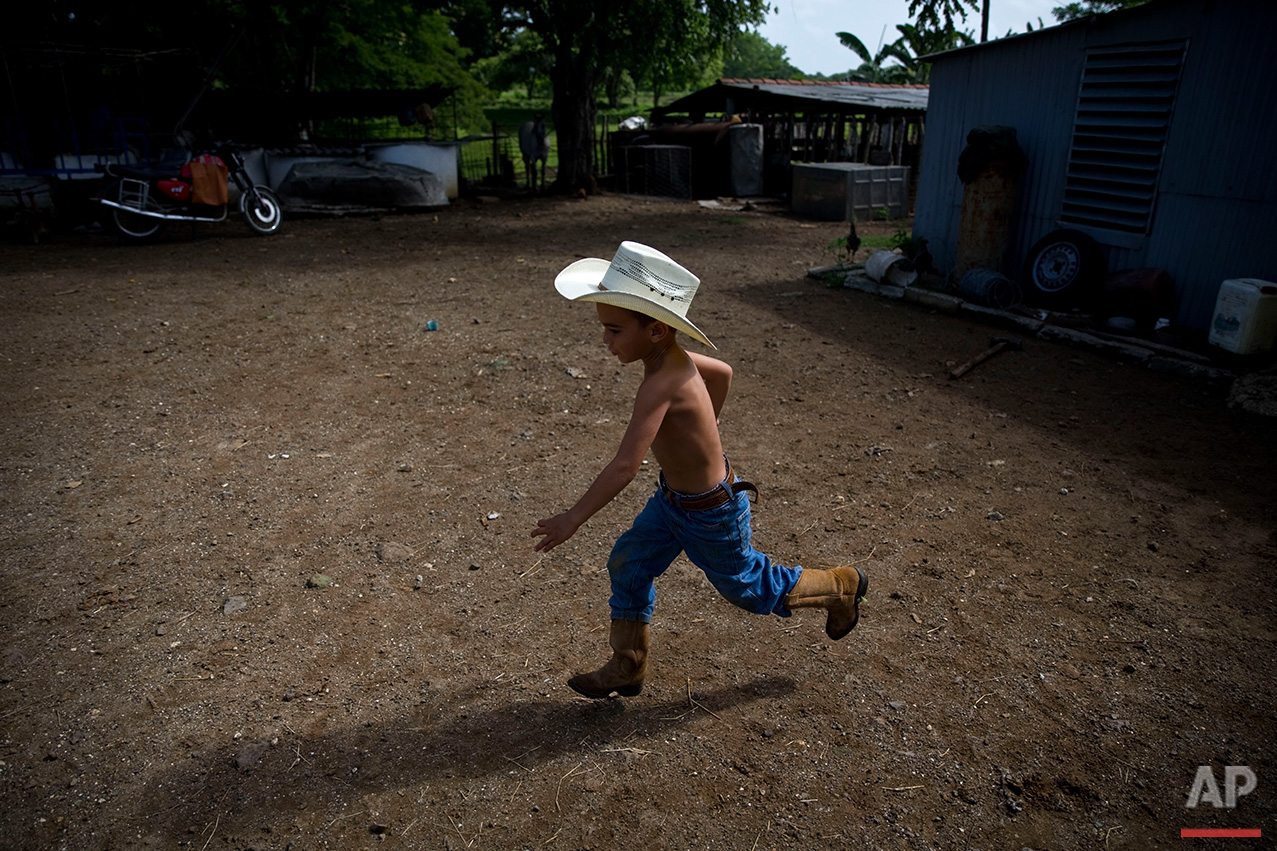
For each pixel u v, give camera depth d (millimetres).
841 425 5465
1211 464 4848
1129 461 4887
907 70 36031
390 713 2850
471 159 26250
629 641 2709
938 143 9367
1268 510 4285
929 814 2438
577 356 6828
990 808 2459
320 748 2682
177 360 6660
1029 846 2326
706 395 2398
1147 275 7133
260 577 3666
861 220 16375
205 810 2438
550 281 9812
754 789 2531
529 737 2746
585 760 2646
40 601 3473
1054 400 5906
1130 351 6719
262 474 4676
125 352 6848
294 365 6574
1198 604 3482
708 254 11984
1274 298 6152
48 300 8461
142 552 3857
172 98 16359
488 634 3293
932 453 5012
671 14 17234
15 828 2367
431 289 9312
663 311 2127
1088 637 3268
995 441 5184
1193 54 6660
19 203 12258
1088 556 3863
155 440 5121
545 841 2342
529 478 4656
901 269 9375
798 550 3920
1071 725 2793
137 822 2395
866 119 20922
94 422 5387
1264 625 3334
